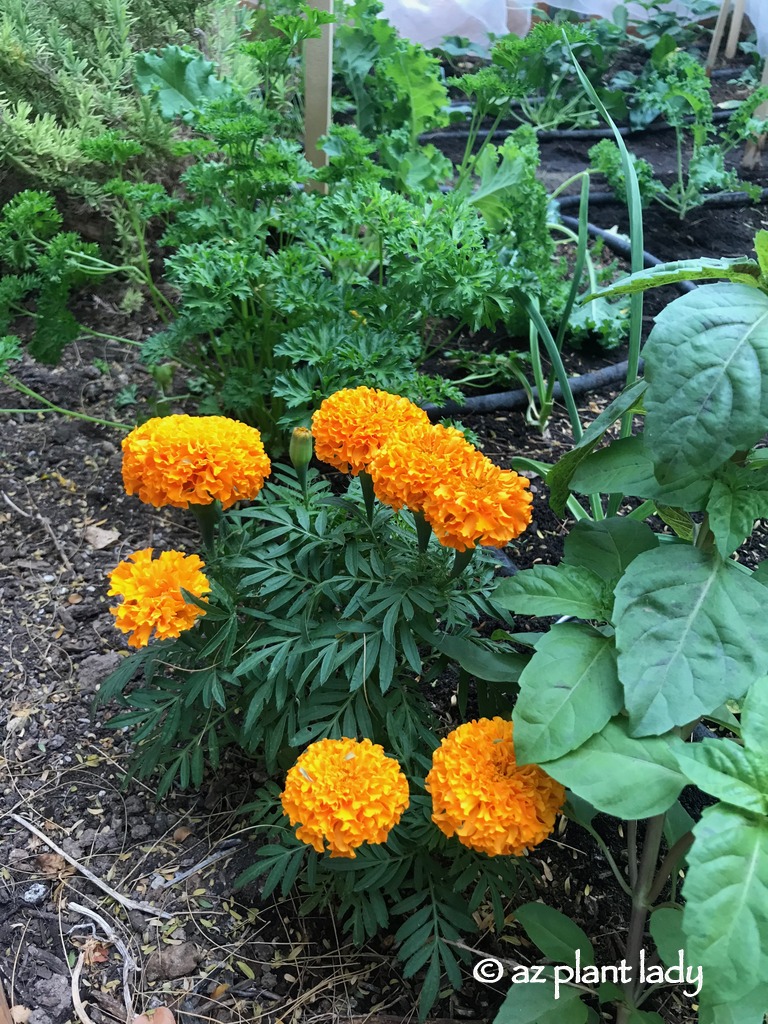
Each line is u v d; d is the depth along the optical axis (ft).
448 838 1.58
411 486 1.48
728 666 1.29
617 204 4.42
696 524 1.83
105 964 1.68
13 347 2.33
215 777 2.00
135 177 3.27
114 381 3.13
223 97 2.66
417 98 3.71
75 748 2.06
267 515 1.78
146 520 2.65
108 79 3.40
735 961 1.06
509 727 1.46
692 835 1.41
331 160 2.71
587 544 1.69
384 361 2.36
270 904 1.78
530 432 3.02
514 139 3.59
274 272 2.39
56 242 2.52
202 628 1.81
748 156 4.92
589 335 3.44
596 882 1.82
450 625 1.72
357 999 1.64
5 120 3.13
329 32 3.13
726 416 1.22
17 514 2.64
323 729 1.66
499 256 3.15
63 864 1.84
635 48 6.03
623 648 1.33
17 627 2.32
